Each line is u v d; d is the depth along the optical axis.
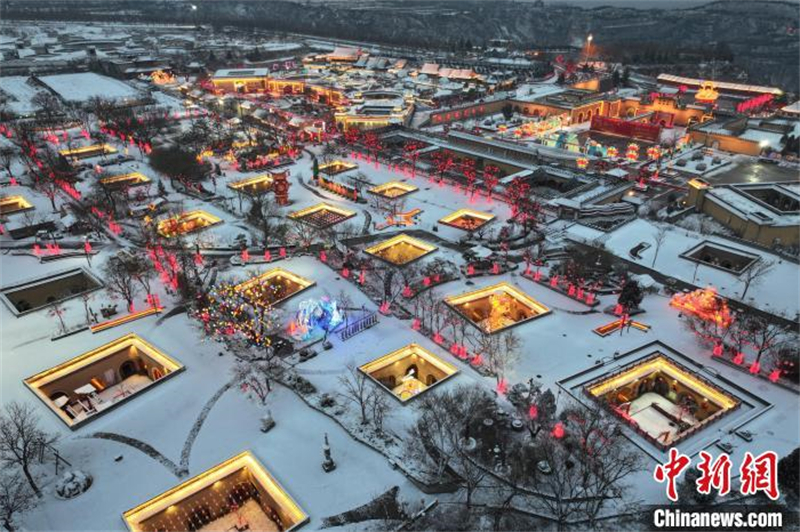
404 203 175.00
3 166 194.38
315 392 92.56
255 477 79.44
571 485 72.44
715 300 109.81
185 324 111.12
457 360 100.69
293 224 157.12
